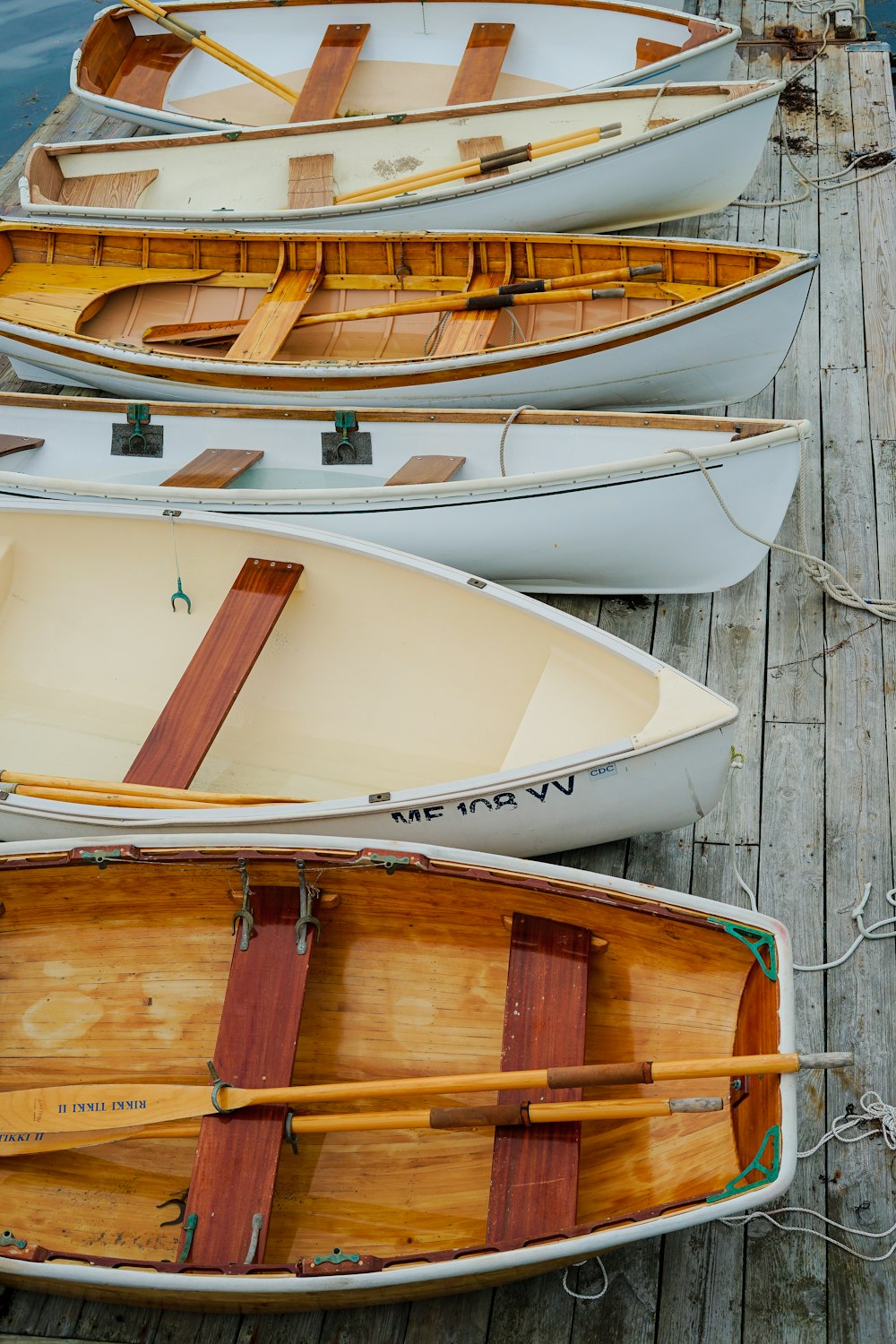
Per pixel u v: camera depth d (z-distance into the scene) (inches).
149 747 146.8
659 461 162.4
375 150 248.2
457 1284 108.2
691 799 143.0
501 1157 112.3
